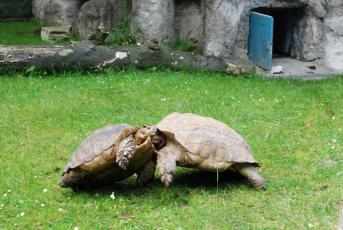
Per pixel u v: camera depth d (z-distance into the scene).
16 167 8.12
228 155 7.16
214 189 7.44
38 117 10.08
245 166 7.39
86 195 7.23
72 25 17.41
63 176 7.16
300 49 15.62
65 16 17.62
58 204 7.00
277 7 14.98
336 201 7.07
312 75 14.42
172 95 11.43
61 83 12.09
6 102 10.77
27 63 12.72
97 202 7.04
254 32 14.80
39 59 12.75
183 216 6.67
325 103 11.15
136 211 6.79
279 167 8.16
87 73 13.04
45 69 12.86
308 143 9.09
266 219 6.66
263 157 8.48
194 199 7.09
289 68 14.88
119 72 12.96
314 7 15.16
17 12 19.69
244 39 14.88
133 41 14.50
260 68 14.38
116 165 6.91
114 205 6.91
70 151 8.74
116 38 14.42
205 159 7.05
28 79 12.41
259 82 12.80
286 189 7.42
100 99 11.11
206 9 14.66
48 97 11.11
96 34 14.45
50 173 7.99
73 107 10.57
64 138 9.22
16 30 17.86
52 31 16.52
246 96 11.54
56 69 12.93
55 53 12.82
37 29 17.94
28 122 9.88
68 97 11.13
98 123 9.84
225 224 6.50
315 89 12.21
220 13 14.52
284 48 16.17
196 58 13.54
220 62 13.58
